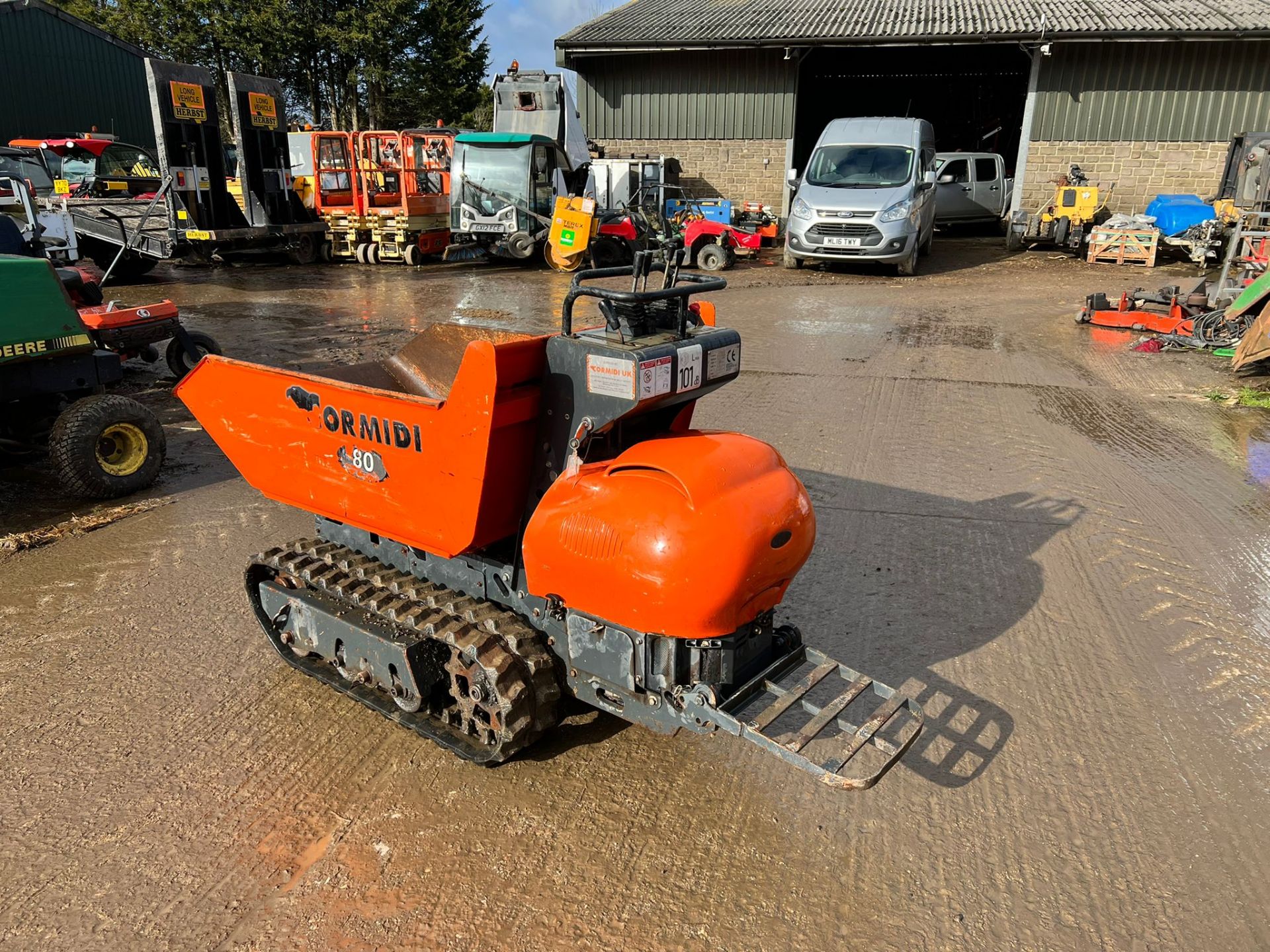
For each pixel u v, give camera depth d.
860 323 12.08
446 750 3.50
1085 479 6.33
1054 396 8.48
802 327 11.73
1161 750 3.51
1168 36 18.33
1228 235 17.09
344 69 41.78
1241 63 18.92
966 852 3.00
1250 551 5.20
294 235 17.80
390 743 3.55
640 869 2.91
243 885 2.84
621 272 3.12
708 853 2.99
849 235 15.92
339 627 3.57
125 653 4.18
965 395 8.48
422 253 18.56
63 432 5.75
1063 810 3.20
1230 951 2.63
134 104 27.91
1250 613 4.52
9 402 5.88
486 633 3.26
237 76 16.09
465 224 17.41
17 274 5.57
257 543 5.37
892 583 4.82
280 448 3.77
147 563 5.10
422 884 2.84
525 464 3.20
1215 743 3.55
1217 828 3.12
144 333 8.16
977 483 6.26
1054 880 2.89
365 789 3.29
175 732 3.61
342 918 2.71
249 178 16.77
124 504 5.98
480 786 3.30
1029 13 20.78
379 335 11.29
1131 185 20.31
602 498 2.86
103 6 41.41
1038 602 4.62
